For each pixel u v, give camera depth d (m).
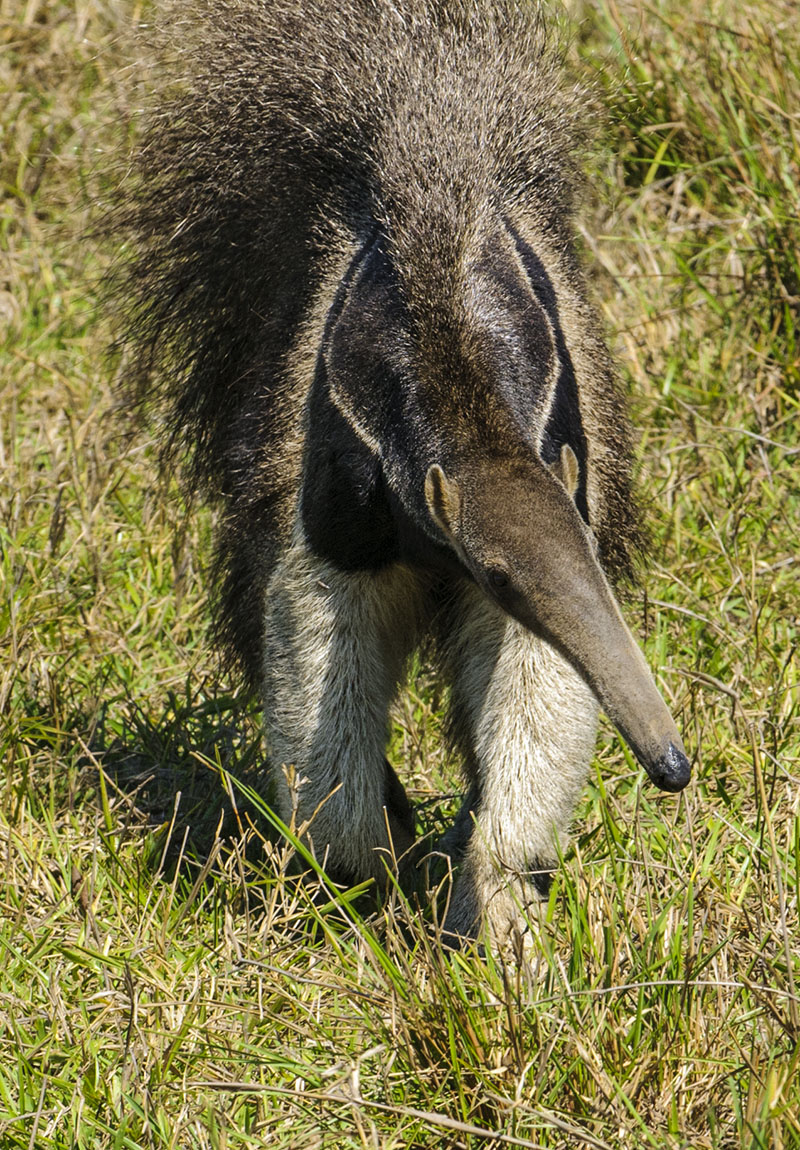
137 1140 12.13
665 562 20.58
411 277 13.70
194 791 18.00
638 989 12.82
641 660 11.21
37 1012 13.55
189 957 14.12
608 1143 11.73
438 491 12.41
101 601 20.56
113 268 18.94
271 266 16.16
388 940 13.88
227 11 16.66
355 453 13.86
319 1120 12.29
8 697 17.89
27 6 31.80
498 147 14.81
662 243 24.78
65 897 15.08
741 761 16.64
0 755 17.22
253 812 17.36
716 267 25.58
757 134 25.56
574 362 15.02
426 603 15.30
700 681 17.34
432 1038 12.45
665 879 14.59
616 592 16.67
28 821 16.42
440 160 14.35
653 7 28.23
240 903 15.35
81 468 22.45
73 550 21.36
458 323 13.40
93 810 17.25
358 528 14.08
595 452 15.35
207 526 21.58
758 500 21.61
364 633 14.77
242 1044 12.80
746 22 27.86
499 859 14.39
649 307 24.95
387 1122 12.18
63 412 24.27
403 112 14.73
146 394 18.75
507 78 15.42
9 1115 12.41
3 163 29.80
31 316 26.88
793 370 22.98
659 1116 12.00
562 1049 12.37
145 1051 12.83
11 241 28.73
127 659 20.00
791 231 23.98
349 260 14.73
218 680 18.66
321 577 14.52
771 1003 12.30
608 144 18.44
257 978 13.74
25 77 30.84
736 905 13.88
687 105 26.44
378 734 15.23
